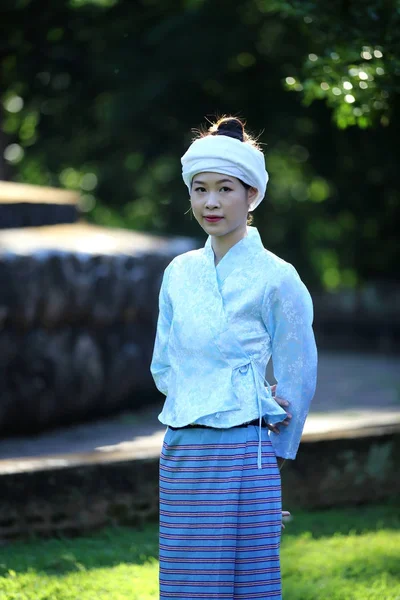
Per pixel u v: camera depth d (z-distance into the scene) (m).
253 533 7.31
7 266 14.38
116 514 12.65
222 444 7.33
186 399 7.41
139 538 12.23
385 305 31.84
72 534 12.34
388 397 19.12
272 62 31.22
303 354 7.52
